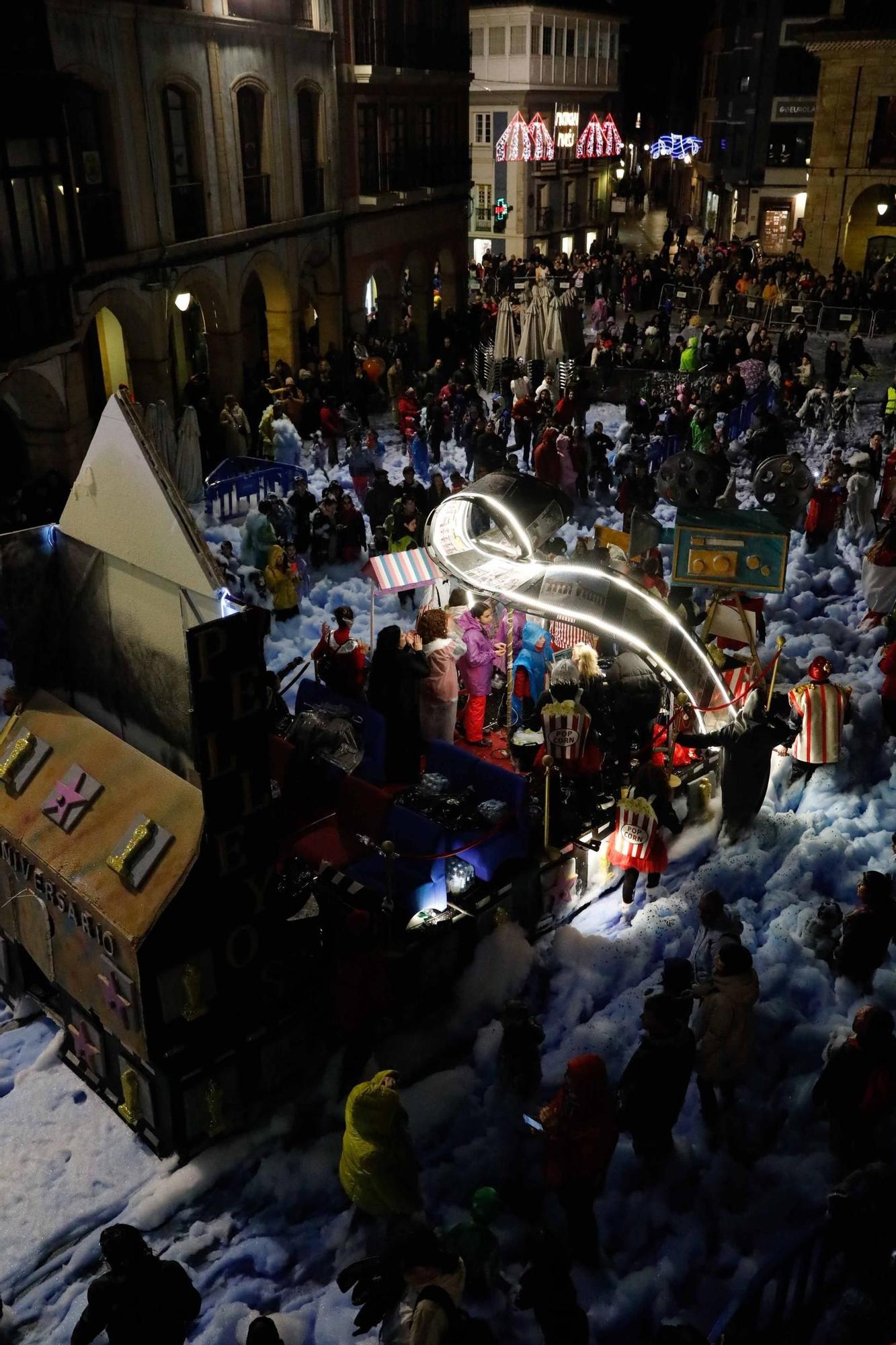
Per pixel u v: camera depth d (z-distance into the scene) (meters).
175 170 19.27
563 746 8.76
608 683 9.62
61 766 7.47
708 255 39.53
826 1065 6.61
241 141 21.22
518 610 9.48
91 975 6.87
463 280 32.84
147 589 6.88
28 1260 6.31
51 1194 6.68
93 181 17.20
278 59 21.70
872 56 37.84
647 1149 6.60
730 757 9.45
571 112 48.31
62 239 15.50
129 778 7.07
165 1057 6.59
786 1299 5.63
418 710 9.26
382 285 28.41
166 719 7.25
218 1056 6.75
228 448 19.97
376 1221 6.46
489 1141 6.93
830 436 22.36
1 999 8.30
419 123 28.45
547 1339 5.32
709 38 57.91
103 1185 6.76
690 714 10.53
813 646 13.78
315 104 23.81
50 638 8.02
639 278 36.91
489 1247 5.77
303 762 8.80
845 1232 5.43
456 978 8.09
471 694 10.34
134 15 17.27
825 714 10.37
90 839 6.91
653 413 22.02
